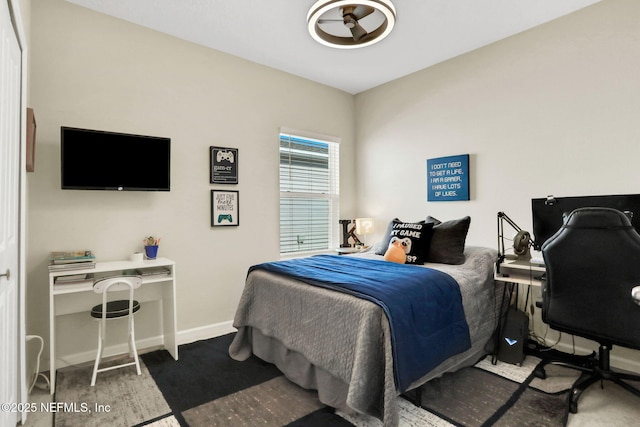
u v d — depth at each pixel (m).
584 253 1.82
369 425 1.79
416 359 1.77
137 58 2.80
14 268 1.69
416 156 3.76
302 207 4.05
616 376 1.96
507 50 3.03
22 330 1.80
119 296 2.64
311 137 3.99
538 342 2.79
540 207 2.47
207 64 3.19
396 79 3.97
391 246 2.95
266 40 3.08
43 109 2.41
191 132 3.09
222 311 3.27
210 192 3.21
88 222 2.58
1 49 1.38
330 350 1.89
